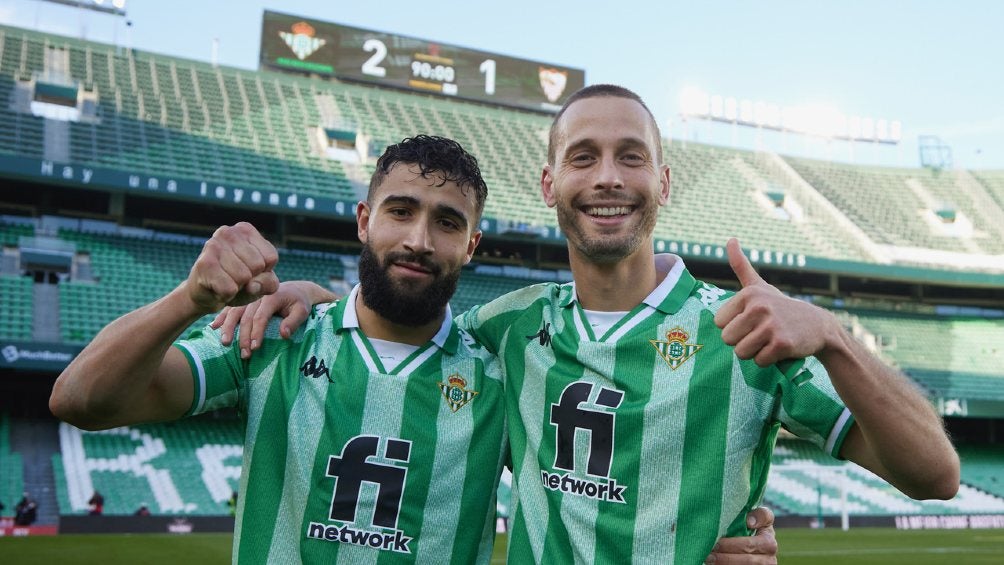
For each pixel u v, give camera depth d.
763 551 2.23
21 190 22.28
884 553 15.26
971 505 23.81
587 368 2.41
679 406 2.28
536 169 28.86
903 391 1.90
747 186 31.78
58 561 11.29
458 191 2.50
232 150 24.77
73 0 27.22
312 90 29.31
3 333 18.27
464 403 2.56
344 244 25.88
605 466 2.29
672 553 2.19
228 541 14.30
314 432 2.41
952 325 28.92
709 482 2.22
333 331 2.61
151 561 11.41
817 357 1.91
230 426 21.27
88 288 20.61
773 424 2.33
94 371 2.04
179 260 22.73
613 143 2.40
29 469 17.91
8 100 23.27
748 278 1.90
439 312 2.55
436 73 31.31
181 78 27.55
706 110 33.84
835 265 26.66
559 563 2.27
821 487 23.84
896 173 34.44
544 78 32.69
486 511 2.50
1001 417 25.92
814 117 35.03
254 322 2.51
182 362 2.34
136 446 19.50
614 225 2.38
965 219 31.55
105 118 24.17
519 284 26.23
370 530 2.35
